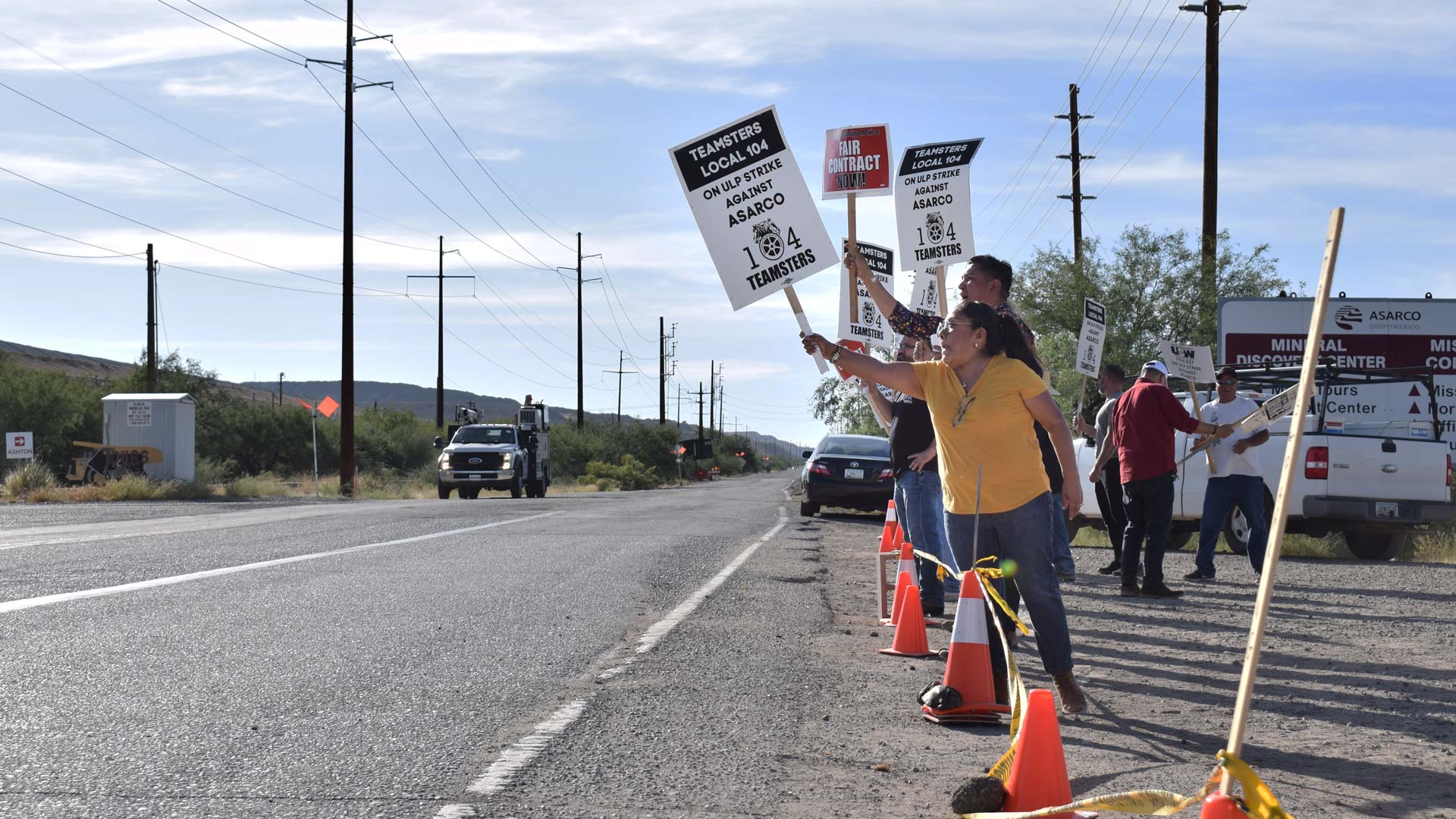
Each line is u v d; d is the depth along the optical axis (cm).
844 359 554
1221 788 267
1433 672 662
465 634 725
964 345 538
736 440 18562
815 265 758
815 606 897
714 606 878
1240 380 1482
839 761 457
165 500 2541
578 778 420
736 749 467
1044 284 3091
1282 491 268
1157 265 2953
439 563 1123
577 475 7181
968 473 539
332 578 994
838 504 2141
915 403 857
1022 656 716
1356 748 492
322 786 404
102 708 513
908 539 859
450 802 387
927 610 855
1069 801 365
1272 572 267
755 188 764
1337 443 1360
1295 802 413
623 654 671
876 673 640
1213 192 2709
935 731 509
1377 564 1300
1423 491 1359
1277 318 2202
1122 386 1193
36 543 1297
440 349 6538
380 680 584
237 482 2923
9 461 3212
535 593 922
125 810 373
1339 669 671
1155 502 990
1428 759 474
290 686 567
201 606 819
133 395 2878
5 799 381
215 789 397
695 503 2766
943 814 390
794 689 589
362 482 3938
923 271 1058
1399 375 1446
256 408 5841
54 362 14575
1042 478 542
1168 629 814
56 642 668
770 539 1543
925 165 1023
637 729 496
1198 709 566
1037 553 540
